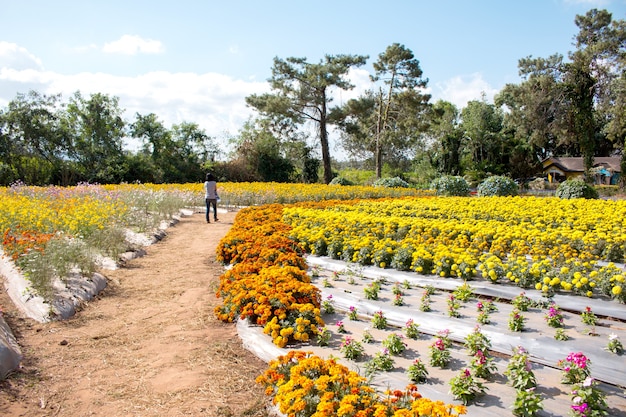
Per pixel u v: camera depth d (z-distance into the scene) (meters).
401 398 3.34
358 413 3.02
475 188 40.19
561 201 15.95
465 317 5.32
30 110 31.73
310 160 43.31
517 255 8.05
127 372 4.51
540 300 5.64
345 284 7.02
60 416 3.75
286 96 37.00
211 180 14.84
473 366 3.97
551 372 4.05
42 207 11.05
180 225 14.22
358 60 37.09
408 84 42.56
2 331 4.95
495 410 3.47
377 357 4.21
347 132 39.72
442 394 3.73
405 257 7.39
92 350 5.02
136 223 12.30
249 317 5.48
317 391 3.44
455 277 6.88
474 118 48.03
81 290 6.68
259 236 9.12
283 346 4.76
